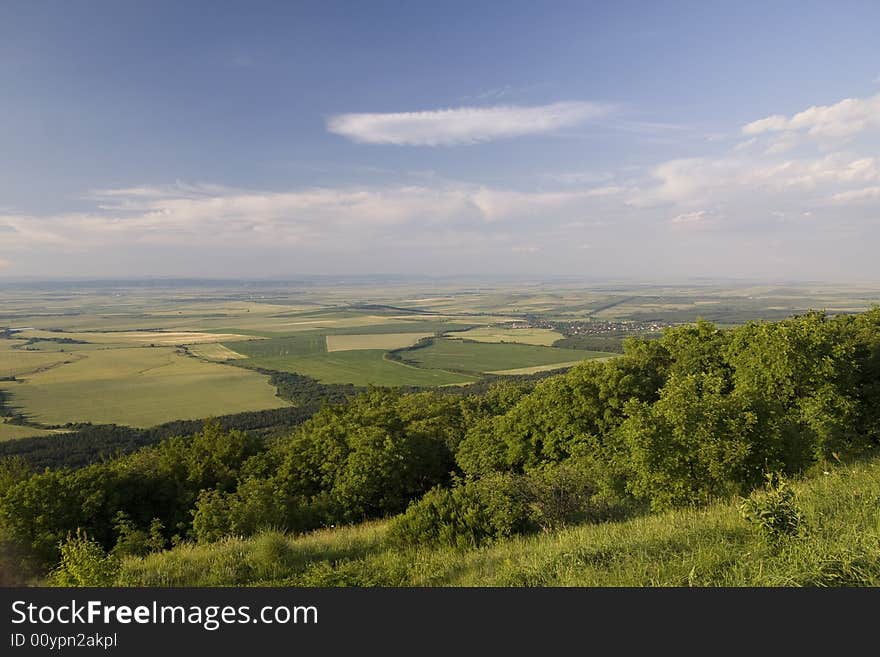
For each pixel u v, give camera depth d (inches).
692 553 327.0
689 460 513.3
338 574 398.0
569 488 552.1
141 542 681.6
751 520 333.7
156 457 1213.1
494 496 528.4
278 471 1120.2
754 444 514.0
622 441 676.1
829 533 325.7
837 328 821.2
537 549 406.3
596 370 1091.3
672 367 1063.6
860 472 503.5
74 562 392.8
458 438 1373.0
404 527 508.1
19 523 815.7
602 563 341.7
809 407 666.8
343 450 1127.0
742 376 782.5
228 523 687.1
